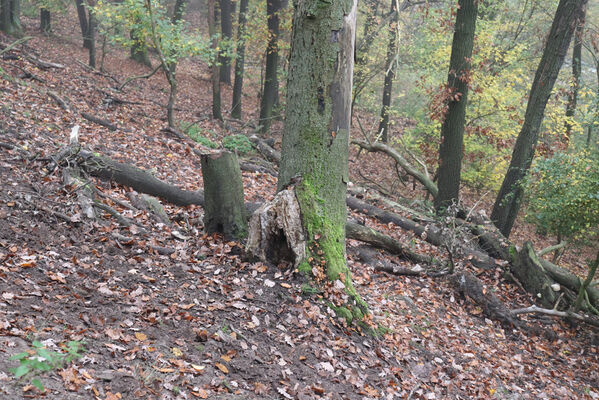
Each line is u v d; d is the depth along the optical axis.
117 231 6.65
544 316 9.43
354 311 6.11
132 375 3.82
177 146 12.34
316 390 4.60
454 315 8.52
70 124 11.00
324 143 6.24
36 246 5.62
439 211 12.55
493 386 6.42
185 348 4.55
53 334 4.04
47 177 7.36
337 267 6.25
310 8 5.98
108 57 25.52
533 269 9.95
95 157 8.20
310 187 6.29
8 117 9.58
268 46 19.42
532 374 7.38
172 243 6.86
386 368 5.59
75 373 3.60
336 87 6.15
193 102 21.98
